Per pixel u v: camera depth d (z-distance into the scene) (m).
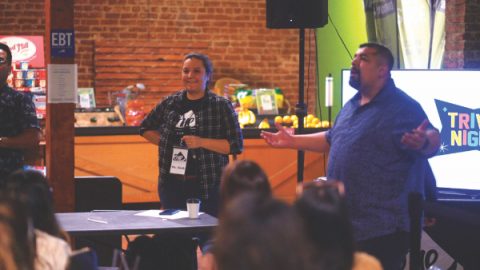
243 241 1.58
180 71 11.28
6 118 5.10
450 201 5.15
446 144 5.68
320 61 11.34
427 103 5.69
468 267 4.91
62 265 2.58
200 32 11.36
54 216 2.82
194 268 4.65
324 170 8.88
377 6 9.39
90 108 8.91
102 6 11.05
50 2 5.35
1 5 10.76
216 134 5.43
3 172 5.09
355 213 4.07
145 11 11.16
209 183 5.39
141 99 11.16
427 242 5.20
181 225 4.37
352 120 4.16
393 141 4.02
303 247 1.61
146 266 4.41
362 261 2.45
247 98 9.41
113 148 8.48
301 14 6.55
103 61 11.05
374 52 4.09
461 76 5.64
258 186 3.36
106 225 4.37
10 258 2.21
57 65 5.41
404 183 4.05
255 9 11.52
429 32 8.20
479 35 7.16
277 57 11.62
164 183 5.46
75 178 5.68
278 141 4.55
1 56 5.04
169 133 5.46
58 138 5.46
